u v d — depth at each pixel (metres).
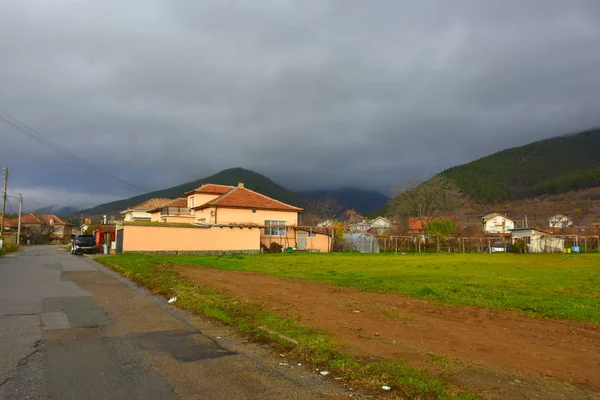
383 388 5.07
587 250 50.09
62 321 8.74
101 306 10.55
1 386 5.03
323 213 71.06
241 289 13.22
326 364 5.99
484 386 5.13
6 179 54.56
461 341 7.28
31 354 6.35
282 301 11.09
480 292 12.95
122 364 5.93
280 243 42.97
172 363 6.00
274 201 44.72
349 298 11.76
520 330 8.16
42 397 4.71
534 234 52.28
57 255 36.00
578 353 6.62
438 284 14.70
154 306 10.61
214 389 5.02
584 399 4.77
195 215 47.09
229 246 37.53
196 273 18.16
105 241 44.44
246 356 6.38
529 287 14.20
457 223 60.84
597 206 91.38
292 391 4.99
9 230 85.75
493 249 50.78
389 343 7.07
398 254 39.06
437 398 4.77
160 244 34.88
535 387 5.12
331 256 33.47
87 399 4.67
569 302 11.19
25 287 13.90
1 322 8.55
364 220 76.50
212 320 8.94
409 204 63.72
